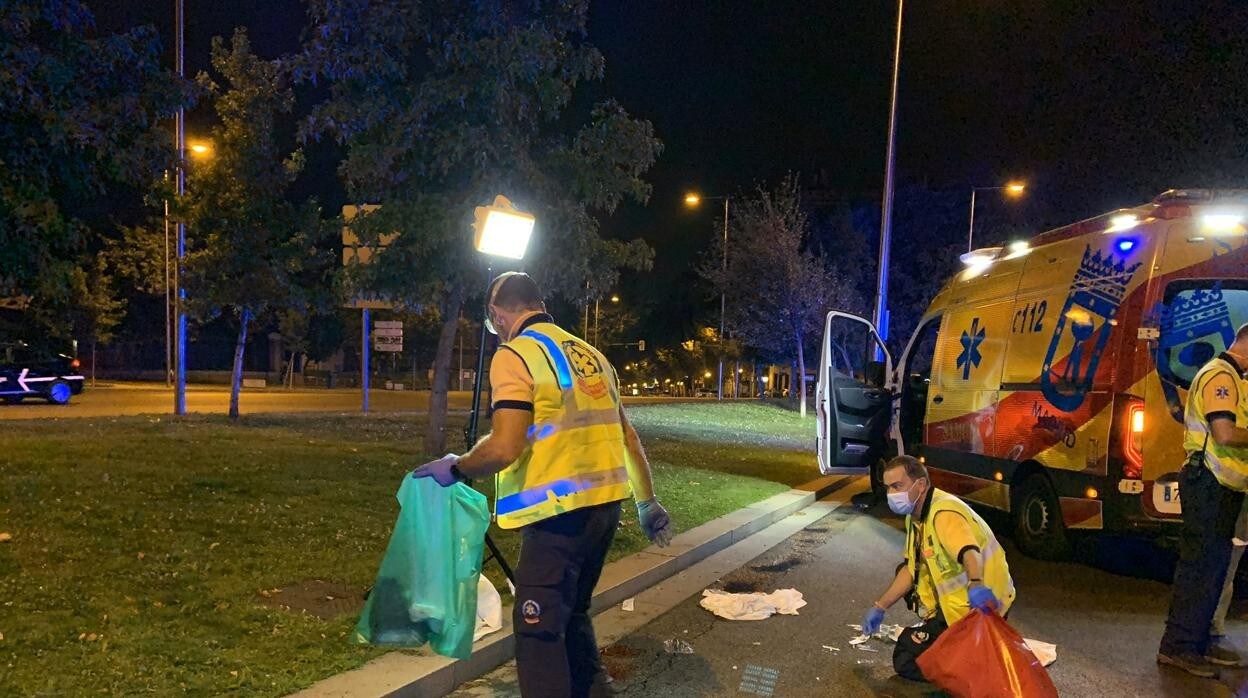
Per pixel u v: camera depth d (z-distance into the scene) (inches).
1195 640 196.7
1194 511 195.2
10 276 223.3
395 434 502.0
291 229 553.3
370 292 377.1
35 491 272.1
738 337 1038.4
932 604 181.0
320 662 165.6
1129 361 262.2
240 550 232.7
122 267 1269.7
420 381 1769.2
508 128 353.4
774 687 184.2
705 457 542.0
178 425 501.0
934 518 176.2
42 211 212.5
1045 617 239.8
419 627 144.8
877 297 701.9
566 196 369.1
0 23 200.2
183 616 183.2
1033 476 308.3
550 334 139.7
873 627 185.6
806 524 376.5
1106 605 252.4
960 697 164.9
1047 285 307.7
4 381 781.9
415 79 362.9
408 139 343.3
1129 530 261.6
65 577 198.4
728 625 227.8
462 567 144.6
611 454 139.0
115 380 1489.9
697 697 178.4
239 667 159.6
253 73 525.0
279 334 1692.9
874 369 451.5
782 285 944.9
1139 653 210.2
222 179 527.2
